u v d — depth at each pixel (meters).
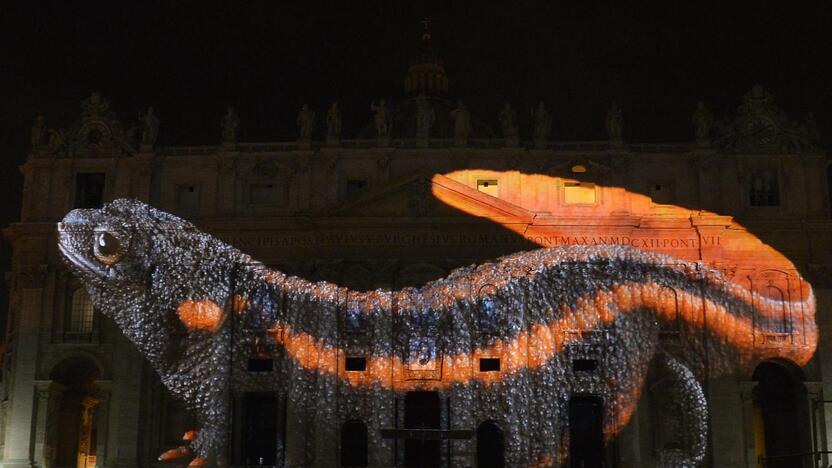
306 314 77.69
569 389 76.81
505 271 78.38
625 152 86.25
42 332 86.06
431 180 84.56
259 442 78.56
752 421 80.00
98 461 83.06
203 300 74.25
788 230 85.00
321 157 87.25
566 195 86.06
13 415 84.81
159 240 72.62
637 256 79.38
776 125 87.12
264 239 85.44
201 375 74.25
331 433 76.31
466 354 76.62
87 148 89.00
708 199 85.94
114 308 71.81
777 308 81.75
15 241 89.62
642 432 78.50
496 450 77.12
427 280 83.81
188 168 88.12
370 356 77.25
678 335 79.31
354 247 84.62
